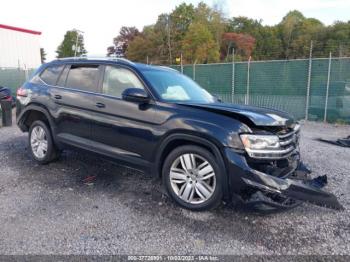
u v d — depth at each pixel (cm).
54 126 507
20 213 363
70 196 415
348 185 472
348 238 324
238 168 335
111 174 501
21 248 294
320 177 437
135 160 413
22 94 557
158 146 389
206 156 358
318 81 1207
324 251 301
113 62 463
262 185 330
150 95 409
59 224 340
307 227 345
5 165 540
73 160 568
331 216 371
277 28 7212
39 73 557
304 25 6969
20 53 2616
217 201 358
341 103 1166
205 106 378
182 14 6625
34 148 550
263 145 337
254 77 1380
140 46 6525
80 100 471
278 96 1320
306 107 1246
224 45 6638
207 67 1531
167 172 389
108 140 440
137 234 325
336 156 649
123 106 421
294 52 6247
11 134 810
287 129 379
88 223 345
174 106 388
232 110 363
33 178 479
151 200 407
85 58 501
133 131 408
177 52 6038
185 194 378
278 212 364
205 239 318
